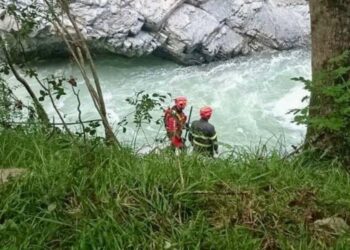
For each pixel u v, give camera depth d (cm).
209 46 1836
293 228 317
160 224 305
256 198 335
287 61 1845
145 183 330
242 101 1502
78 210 312
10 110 587
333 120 421
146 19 1786
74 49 725
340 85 426
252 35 1917
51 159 357
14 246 282
